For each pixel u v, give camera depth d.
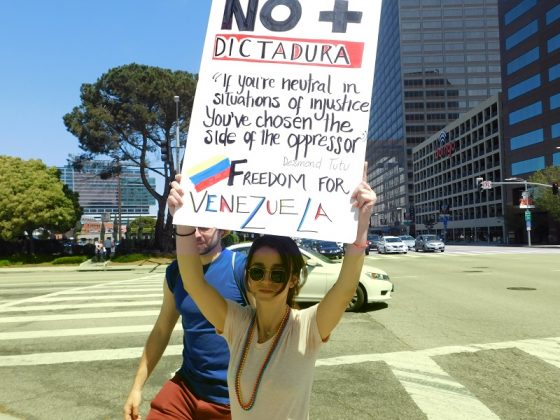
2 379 5.90
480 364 6.13
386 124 154.50
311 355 2.01
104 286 16.44
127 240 39.22
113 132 35.59
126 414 2.51
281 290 2.02
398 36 137.75
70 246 44.88
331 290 2.03
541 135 64.25
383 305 10.88
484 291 13.25
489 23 136.00
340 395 5.09
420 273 19.47
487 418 4.44
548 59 62.56
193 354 2.52
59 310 11.15
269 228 2.08
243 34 2.22
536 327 8.30
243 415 2.02
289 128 2.15
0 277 22.64
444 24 136.00
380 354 6.66
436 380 5.54
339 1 2.22
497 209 77.38
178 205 2.10
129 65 35.84
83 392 5.41
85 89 35.56
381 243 42.44
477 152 85.88
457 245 68.94
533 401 4.84
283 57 2.20
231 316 2.12
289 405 1.97
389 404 4.82
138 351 7.16
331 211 2.07
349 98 2.16
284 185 2.11
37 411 4.87
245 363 2.03
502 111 74.69
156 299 12.73
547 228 63.97
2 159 34.81
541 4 63.50
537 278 16.69
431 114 134.00
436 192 109.19
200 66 2.21
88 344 7.67
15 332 8.70
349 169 2.10
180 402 2.50
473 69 135.12
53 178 35.75
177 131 29.38
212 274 2.59
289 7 2.22
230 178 2.13
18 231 33.19
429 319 9.16
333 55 2.19
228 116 2.18
